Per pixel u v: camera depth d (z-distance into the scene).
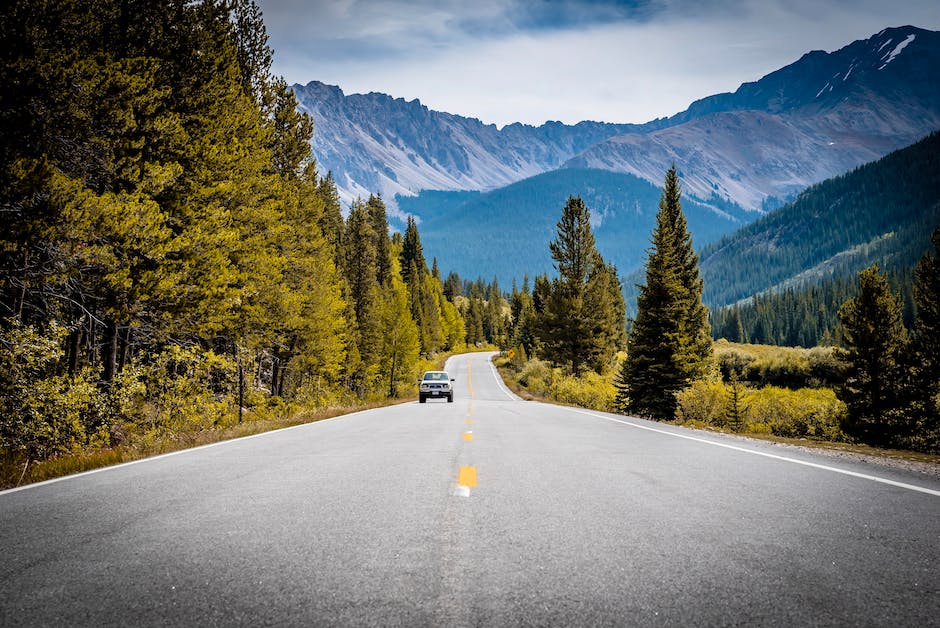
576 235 62.81
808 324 178.38
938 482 6.16
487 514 4.60
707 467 7.12
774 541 3.80
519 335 116.81
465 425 14.51
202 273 17.28
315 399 30.97
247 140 21.75
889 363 25.05
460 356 131.88
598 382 48.28
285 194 30.09
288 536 3.96
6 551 3.68
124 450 10.43
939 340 24.67
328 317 35.06
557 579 3.07
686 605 2.70
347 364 50.44
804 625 2.47
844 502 5.06
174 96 17.66
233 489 5.82
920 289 25.53
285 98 33.28
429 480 6.21
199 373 15.74
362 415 20.86
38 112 12.59
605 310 63.88
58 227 12.07
